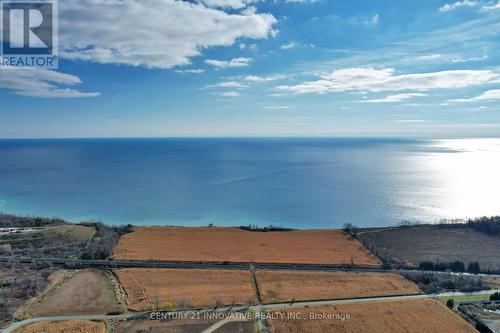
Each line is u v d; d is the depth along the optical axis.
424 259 113.81
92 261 103.75
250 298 83.06
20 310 74.62
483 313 77.44
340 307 79.38
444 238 130.62
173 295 83.69
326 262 108.44
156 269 99.75
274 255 114.31
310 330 69.81
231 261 107.62
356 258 112.69
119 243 121.44
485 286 91.75
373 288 89.88
